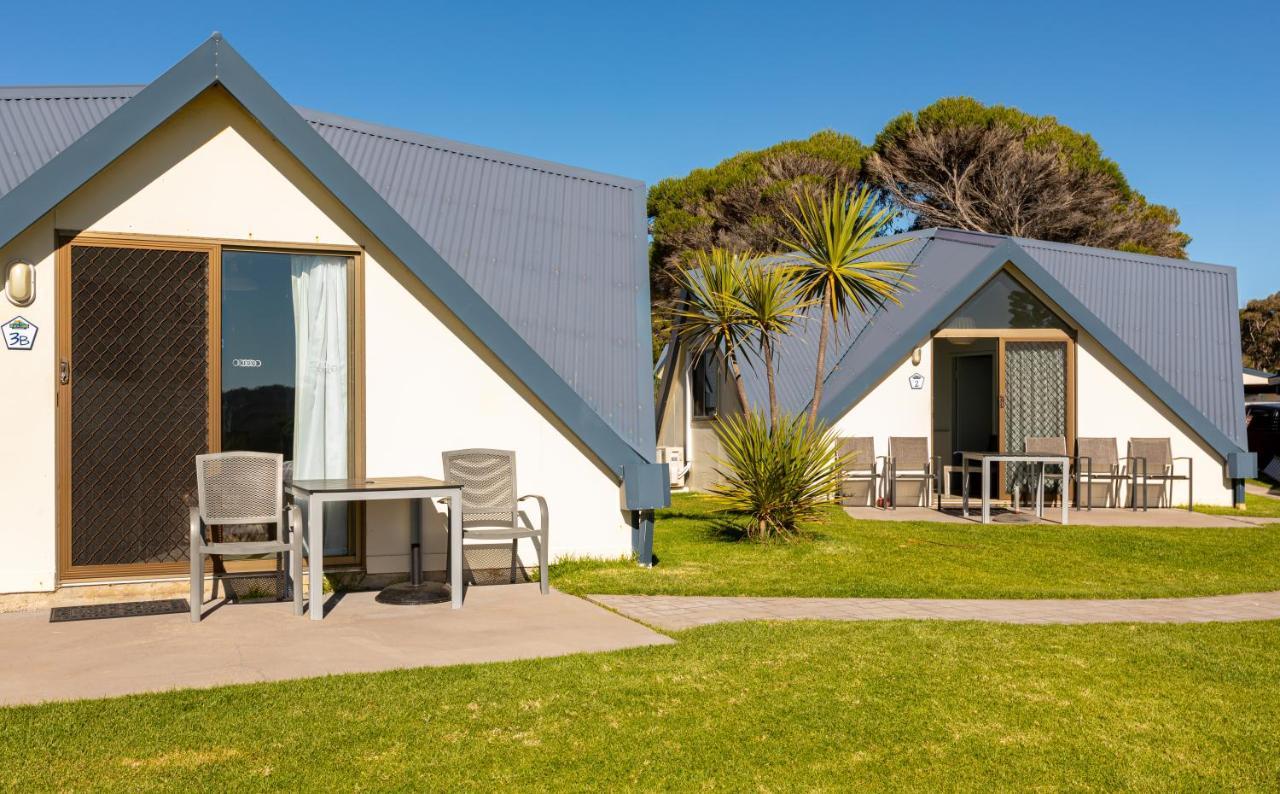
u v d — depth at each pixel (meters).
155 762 3.69
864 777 3.71
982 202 28.12
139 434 6.79
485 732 4.07
